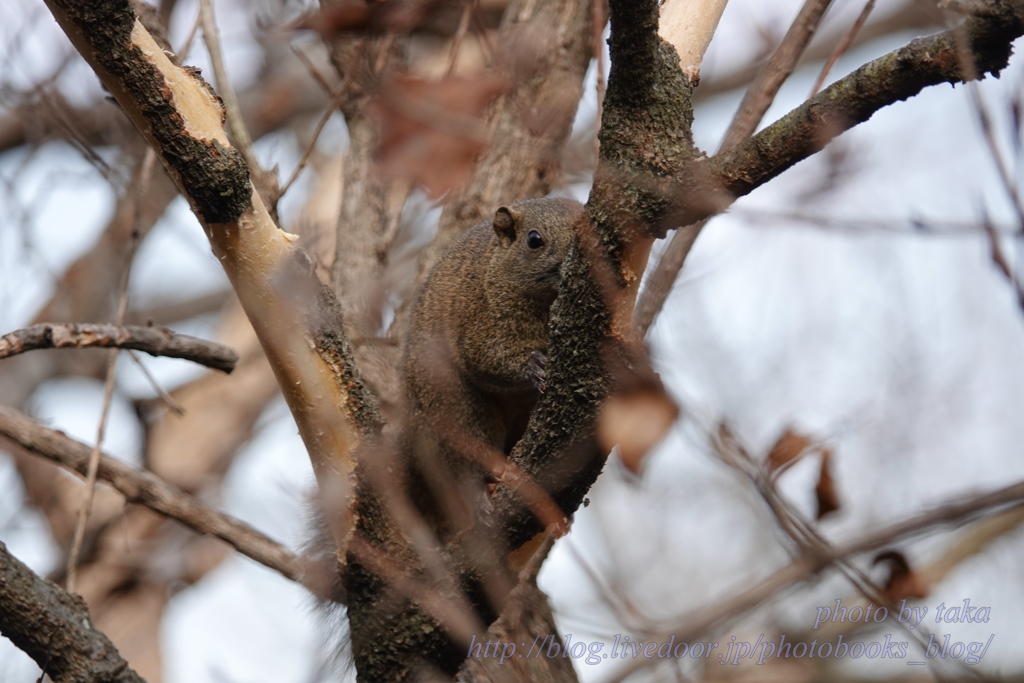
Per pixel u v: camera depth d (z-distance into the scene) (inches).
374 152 376.8
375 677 329.1
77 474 423.8
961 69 249.6
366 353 459.5
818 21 371.9
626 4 263.7
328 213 783.1
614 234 279.9
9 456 690.2
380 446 335.3
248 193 309.9
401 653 326.0
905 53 255.1
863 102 258.5
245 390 792.3
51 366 844.6
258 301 321.1
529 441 309.3
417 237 591.8
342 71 466.6
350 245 466.9
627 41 270.2
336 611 400.2
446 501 434.3
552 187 482.0
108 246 815.1
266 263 317.4
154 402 693.3
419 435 439.8
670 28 302.8
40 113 555.5
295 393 330.6
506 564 328.2
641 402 270.4
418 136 334.3
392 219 469.1
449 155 333.7
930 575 624.7
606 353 289.6
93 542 652.1
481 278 446.6
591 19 460.8
